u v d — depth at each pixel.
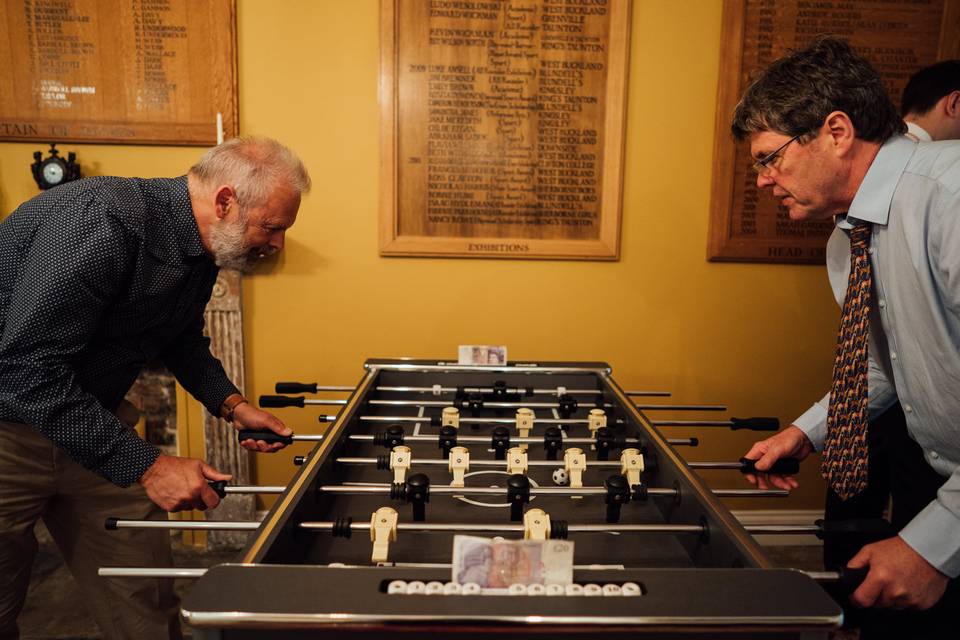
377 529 1.09
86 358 1.45
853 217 1.29
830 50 1.22
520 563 0.86
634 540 1.24
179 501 1.30
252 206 1.42
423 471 1.53
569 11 2.55
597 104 2.62
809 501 2.91
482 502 1.38
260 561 0.90
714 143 2.66
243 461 2.69
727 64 2.59
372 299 2.72
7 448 1.48
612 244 2.69
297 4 2.52
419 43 2.55
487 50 2.57
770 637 0.79
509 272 2.72
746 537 1.00
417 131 2.61
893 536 1.06
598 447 1.58
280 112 2.58
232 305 2.59
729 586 0.84
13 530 1.52
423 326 2.74
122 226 1.31
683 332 2.80
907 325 1.25
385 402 1.82
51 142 2.53
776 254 2.72
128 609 1.71
